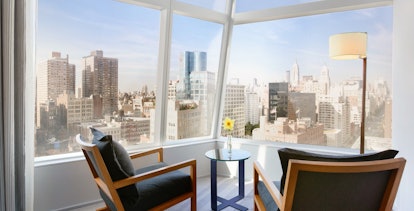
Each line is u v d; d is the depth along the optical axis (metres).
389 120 2.91
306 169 1.33
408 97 2.18
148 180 2.27
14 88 2.20
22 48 2.21
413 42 2.11
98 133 2.27
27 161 2.32
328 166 1.32
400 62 2.35
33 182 2.40
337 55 2.40
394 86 2.52
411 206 2.10
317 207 1.46
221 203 2.82
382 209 1.50
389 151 1.45
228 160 2.64
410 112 2.13
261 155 3.50
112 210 2.12
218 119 3.96
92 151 1.83
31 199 2.37
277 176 3.39
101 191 2.26
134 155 2.65
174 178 2.32
